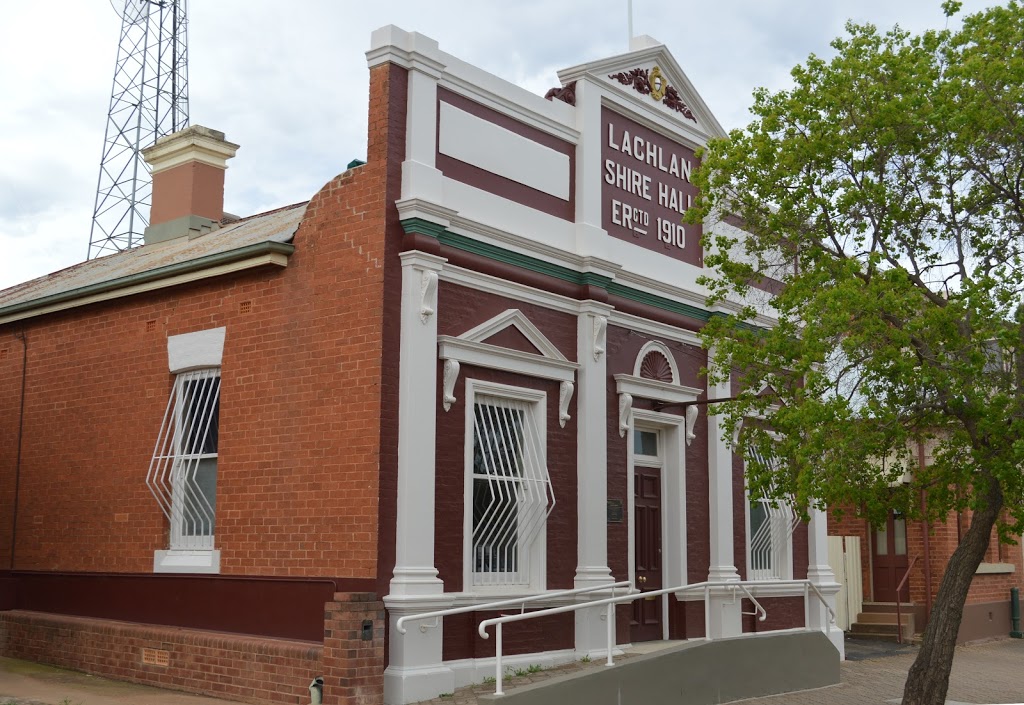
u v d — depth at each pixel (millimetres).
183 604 13719
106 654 14086
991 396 11367
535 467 13805
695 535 16312
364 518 11977
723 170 12844
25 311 16500
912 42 12289
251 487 13164
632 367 15523
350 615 11297
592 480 14328
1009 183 12133
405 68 12898
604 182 15609
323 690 11336
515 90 14289
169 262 15664
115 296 15164
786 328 12211
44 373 16312
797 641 14375
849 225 12359
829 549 20922
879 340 11133
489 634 12789
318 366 12711
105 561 14859
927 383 11039
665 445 16281
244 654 12398
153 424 14594
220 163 19469
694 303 16781
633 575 14953
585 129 15227
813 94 12391
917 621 20828
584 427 14383
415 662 11727
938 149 11953
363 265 12492
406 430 12133
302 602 12398
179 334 14414
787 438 12250
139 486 14625
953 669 17547
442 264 12680
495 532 13398
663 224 16609
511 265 13797
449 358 12734
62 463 15758
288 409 12938
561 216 14844
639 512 15703
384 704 11531
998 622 22688
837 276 11961
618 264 14969
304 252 13102
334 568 12164
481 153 13727
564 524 14094
